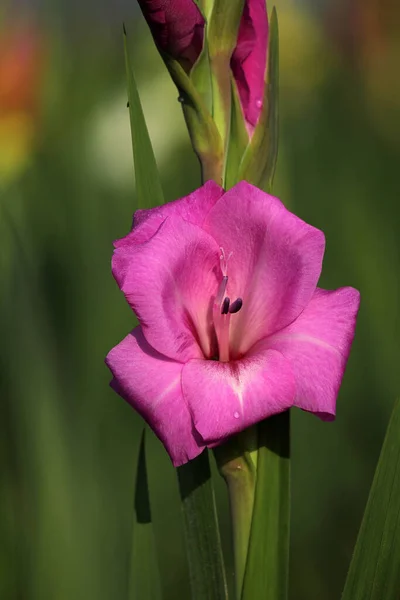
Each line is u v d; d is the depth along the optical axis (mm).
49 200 1555
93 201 1564
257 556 939
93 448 1171
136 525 991
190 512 959
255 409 892
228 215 920
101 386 1371
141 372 902
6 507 1167
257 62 937
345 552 1300
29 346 1128
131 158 1612
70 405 1143
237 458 938
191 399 894
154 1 907
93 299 1439
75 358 1340
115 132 1616
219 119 938
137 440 1374
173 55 926
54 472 1116
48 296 1344
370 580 946
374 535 945
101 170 1601
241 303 919
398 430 939
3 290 1159
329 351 906
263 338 923
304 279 912
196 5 917
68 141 1617
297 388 901
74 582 1112
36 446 1117
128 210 1582
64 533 1111
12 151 1622
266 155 937
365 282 1521
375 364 1447
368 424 1418
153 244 907
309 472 1367
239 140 934
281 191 1427
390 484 942
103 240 1528
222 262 928
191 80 931
